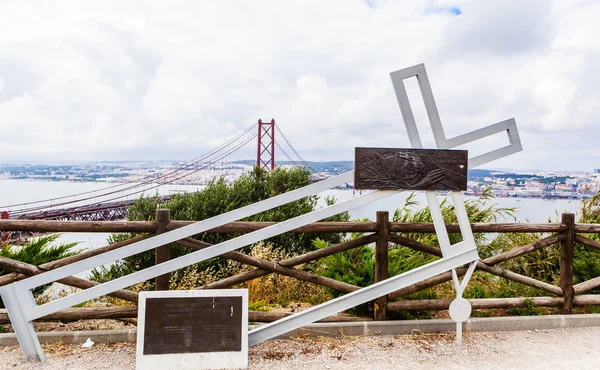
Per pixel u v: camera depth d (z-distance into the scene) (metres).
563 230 4.82
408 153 3.80
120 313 4.12
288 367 3.43
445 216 6.81
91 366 3.38
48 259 4.98
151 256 6.58
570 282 4.84
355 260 5.26
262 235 3.65
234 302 3.47
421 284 4.55
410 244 4.49
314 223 4.36
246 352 3.43
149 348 3.33
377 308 4.43
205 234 7.36
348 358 3.62
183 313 3.40
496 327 4.44
